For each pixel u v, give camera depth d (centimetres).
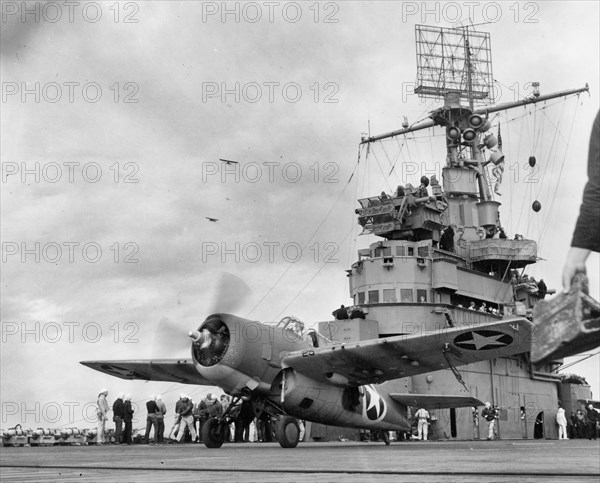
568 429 4281
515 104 4175
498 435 3825
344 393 2283
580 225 232
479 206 4094
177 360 2517
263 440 3011
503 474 580
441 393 3594
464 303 3834
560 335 203
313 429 3494
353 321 3394
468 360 2148
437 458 984
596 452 1191
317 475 625
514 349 2031
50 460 1137
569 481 492
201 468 802
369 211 3684
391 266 3569
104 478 625
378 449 1673
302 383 2120
